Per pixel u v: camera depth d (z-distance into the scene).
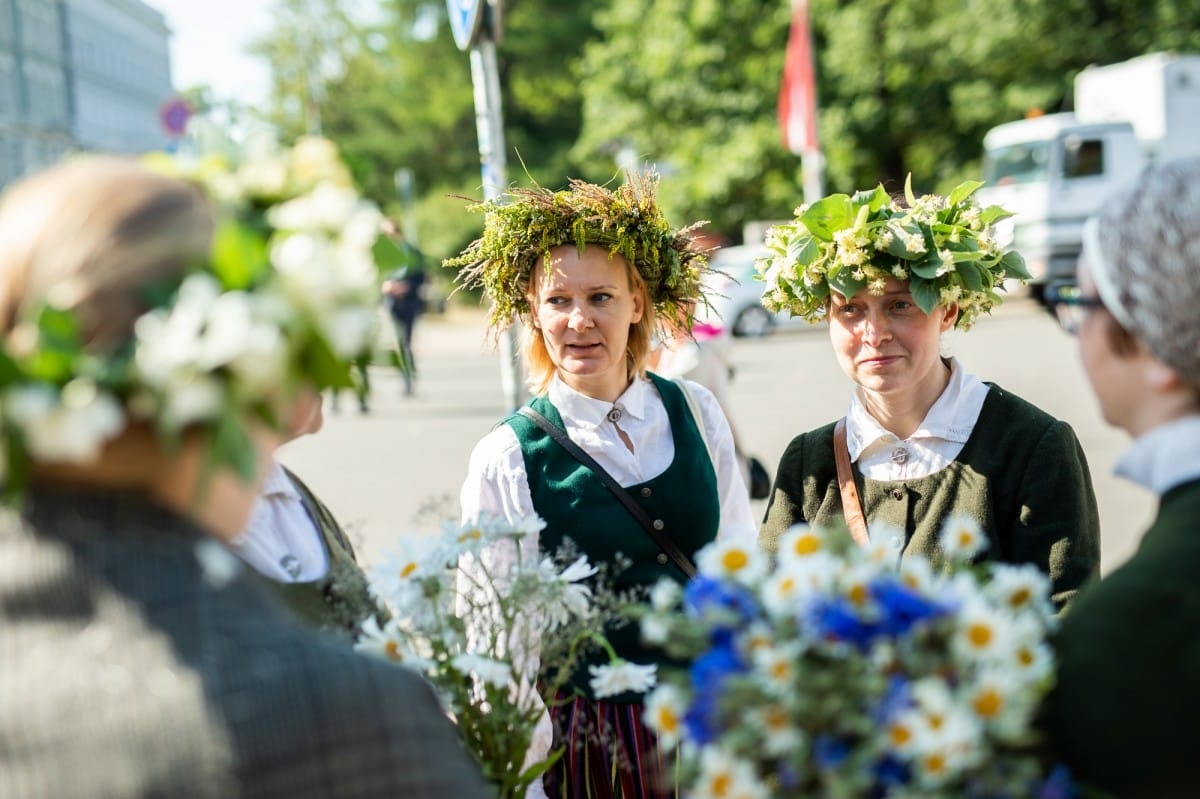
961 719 1.33
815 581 1.48
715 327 5.29
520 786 1.85
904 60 26.48
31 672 1.16
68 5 47.97
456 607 2.24
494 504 2.82
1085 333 1.56
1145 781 1.38
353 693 1.21
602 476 2.80
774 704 1.40
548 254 2.86
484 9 5.16
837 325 2.79
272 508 1.93
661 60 28.73
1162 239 1.43
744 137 27.98
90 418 1.09
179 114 13.66
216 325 1.11
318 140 1.49
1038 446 2.62
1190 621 1.36
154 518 1.22
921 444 2.73
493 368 18.75
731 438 3.07
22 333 1.16
